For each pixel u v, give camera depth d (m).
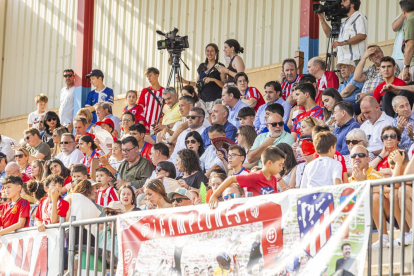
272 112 13.96
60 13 26.05
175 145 15.96
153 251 10.10
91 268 11.30
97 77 20.86
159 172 13.12
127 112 17.83
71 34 25.56
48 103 25.94
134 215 10.39
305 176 10.30
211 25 22.20
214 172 11.38
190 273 9.66
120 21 24.52
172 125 17.56
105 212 12.03
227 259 9.30
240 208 9.30
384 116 12.89
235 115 16.05
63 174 14.70
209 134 13.84
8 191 13.05
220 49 21.91
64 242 11.55
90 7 22.19
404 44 14.93
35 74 26.52
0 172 17.14
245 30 21.36
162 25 23.41
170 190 12.39
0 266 12.62
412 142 12.40
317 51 17.56
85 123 18.62
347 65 16.11
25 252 12.20
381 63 13.93
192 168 13.10
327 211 8.48
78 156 17.11
